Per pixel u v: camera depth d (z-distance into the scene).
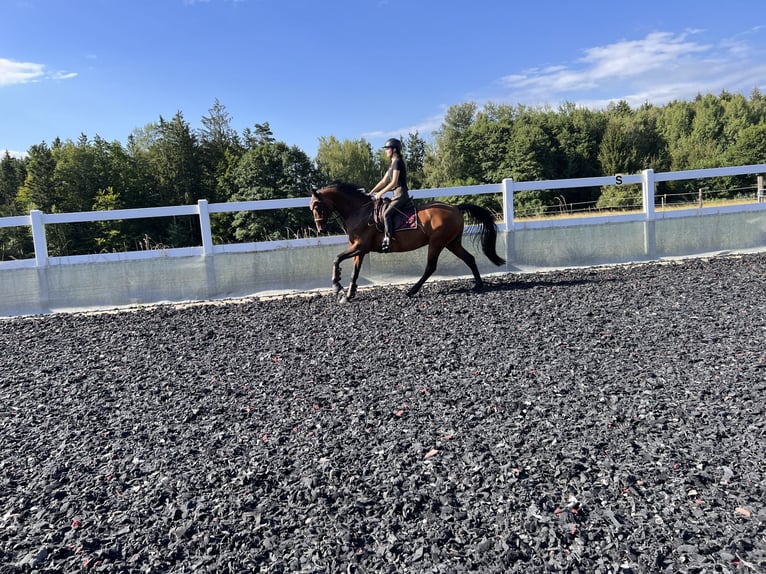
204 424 3.91
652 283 8.12
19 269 8.51
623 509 2.65
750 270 8.78
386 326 6.46
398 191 8.08
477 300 7.64
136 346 6.14
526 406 3.89
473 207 8.48
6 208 46.97
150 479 3.17
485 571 2.29
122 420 4.04
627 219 10.42
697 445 3.21
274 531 2.64
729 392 3.93
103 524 2.74
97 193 47.16
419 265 9.84
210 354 5.68
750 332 5.38
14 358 5.89
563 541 2.45
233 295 9.23
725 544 2.36
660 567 2.26
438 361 5.01
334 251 9.55
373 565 2.37
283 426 3.80
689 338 5.30
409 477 3.03
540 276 9.45
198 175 51.88
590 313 6.50
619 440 3.32
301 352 5.59
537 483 2.91
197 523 2.71
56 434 3.84
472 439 3.43
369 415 3.89
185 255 9.02
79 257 8.68
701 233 10.71
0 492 3.09
